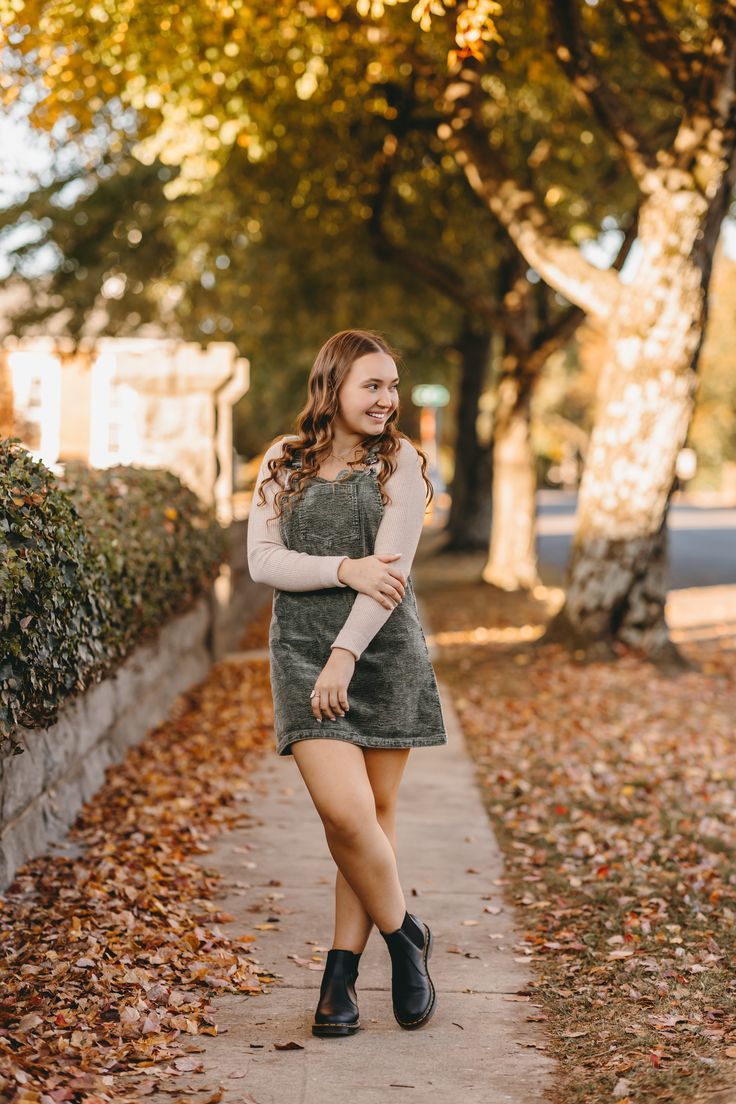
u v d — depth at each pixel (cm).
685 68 914
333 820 311
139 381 1031
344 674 308
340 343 328
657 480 985
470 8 657
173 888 450
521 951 400
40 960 363
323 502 324
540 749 728
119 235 1720
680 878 472
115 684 639
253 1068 306
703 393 6141
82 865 462
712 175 921
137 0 867
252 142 1258
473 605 1564
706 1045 313
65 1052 297
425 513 330
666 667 987
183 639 891
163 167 1700
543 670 978
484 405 3622
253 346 1806
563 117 1373
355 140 1427
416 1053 318
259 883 468
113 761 627
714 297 5819
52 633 418
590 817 569
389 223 1659
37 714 418
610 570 998
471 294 1639
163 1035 316
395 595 313
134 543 619
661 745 730
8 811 443
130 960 365
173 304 1745
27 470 424
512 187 1032
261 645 1188
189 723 777
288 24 1012
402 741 321
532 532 1775
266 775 658
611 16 1134
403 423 2875
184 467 1036
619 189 1588
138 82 1066
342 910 335
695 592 1852
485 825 564
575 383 5625
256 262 1647
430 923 427
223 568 1061
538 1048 323
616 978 368
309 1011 345
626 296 972
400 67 1208
